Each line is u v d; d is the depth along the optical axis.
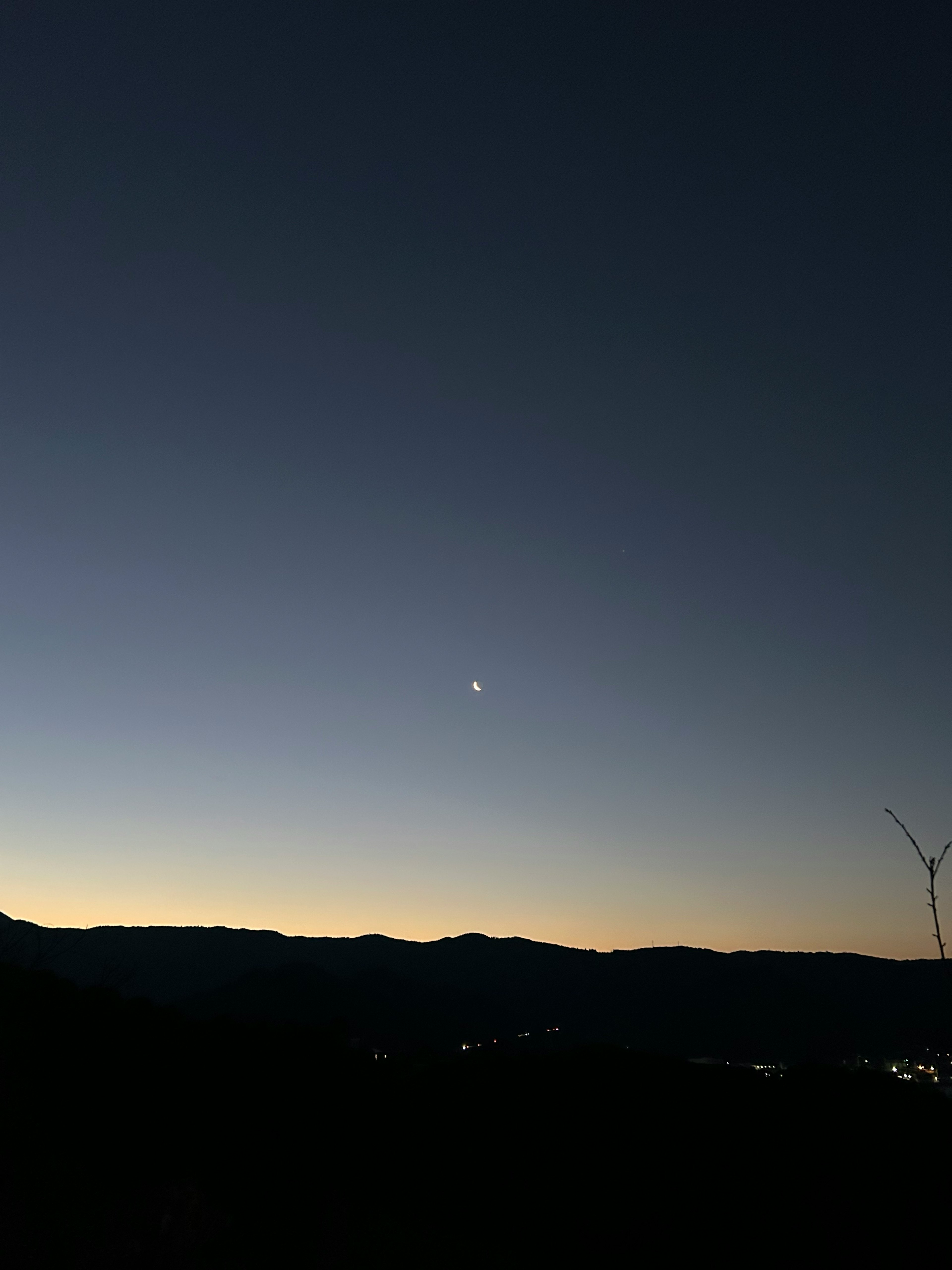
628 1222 13.46
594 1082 17.42
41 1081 15.69
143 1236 13.26
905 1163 14.16
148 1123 15.33
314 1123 16.19
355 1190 14.66
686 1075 17.94
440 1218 13.97
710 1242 13.09
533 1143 15.53
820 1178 14.07
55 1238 12.87
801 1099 16.41
